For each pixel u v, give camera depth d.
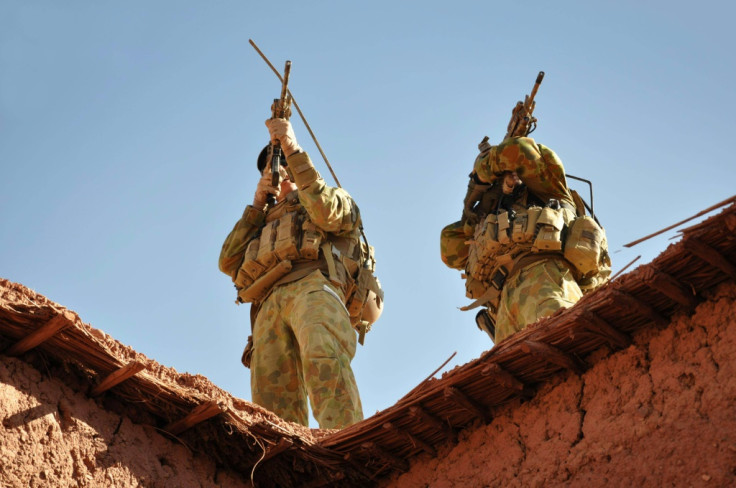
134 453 7.19
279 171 10.83
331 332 9.69
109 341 7.18
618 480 6.66
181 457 7.45
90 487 6.87
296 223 10.44
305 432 7.96
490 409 7.57
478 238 10.48
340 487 7.90
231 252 10.77
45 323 6.71
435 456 7.77
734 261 6.55
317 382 9.34
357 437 7.73
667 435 6.58
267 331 10.23
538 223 10.04
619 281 6.83
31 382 6.84
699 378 6.61
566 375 7.30
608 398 6.99
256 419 7.61
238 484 7.68
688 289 6.77
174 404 7.32
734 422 6.33
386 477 7.98
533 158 10.34
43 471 6.68
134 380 7.13
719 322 6.68
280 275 10.29
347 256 10.50
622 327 7.03
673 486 6.40
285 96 10.96
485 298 10.37
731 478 6.18
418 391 7.49
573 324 6.93
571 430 7.07
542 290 9.84
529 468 7.16
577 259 10.02
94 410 7.11
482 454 7.48
